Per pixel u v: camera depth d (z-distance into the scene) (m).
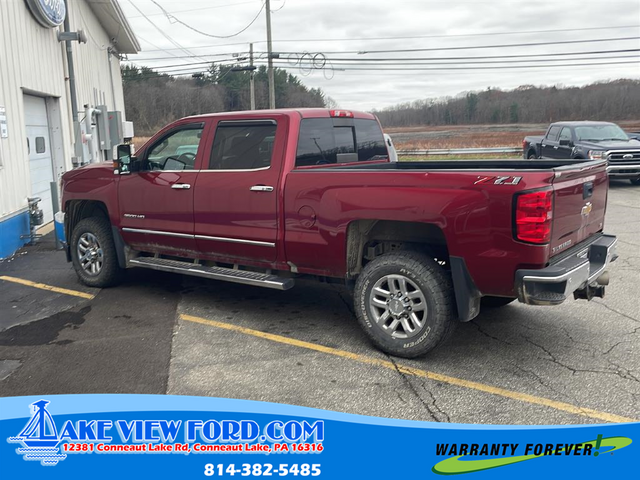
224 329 5.16
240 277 5.24
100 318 5.50
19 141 9.29
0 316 5.63
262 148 5.10
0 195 8.35
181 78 54.97
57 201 8.98
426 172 4.21
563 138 16.28
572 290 3.98
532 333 4.97
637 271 6.95
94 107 15.86
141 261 6.11
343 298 6.08
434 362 4.40
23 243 9.12
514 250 3.89
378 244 4.84
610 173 14.92
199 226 5.50
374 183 4.40
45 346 4.80
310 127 5.21
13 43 9.23
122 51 21.20
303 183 4.77
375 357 4.51
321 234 4.70
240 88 59.28
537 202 3.80
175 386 4.02
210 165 5.43
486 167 5.46
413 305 4.34
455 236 4.07
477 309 4.27
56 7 10.77
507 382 4.05
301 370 4.27
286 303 5.91
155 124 52.88
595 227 4.86
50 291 6.46
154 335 5.02
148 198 5.87
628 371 4.18
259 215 5.05
